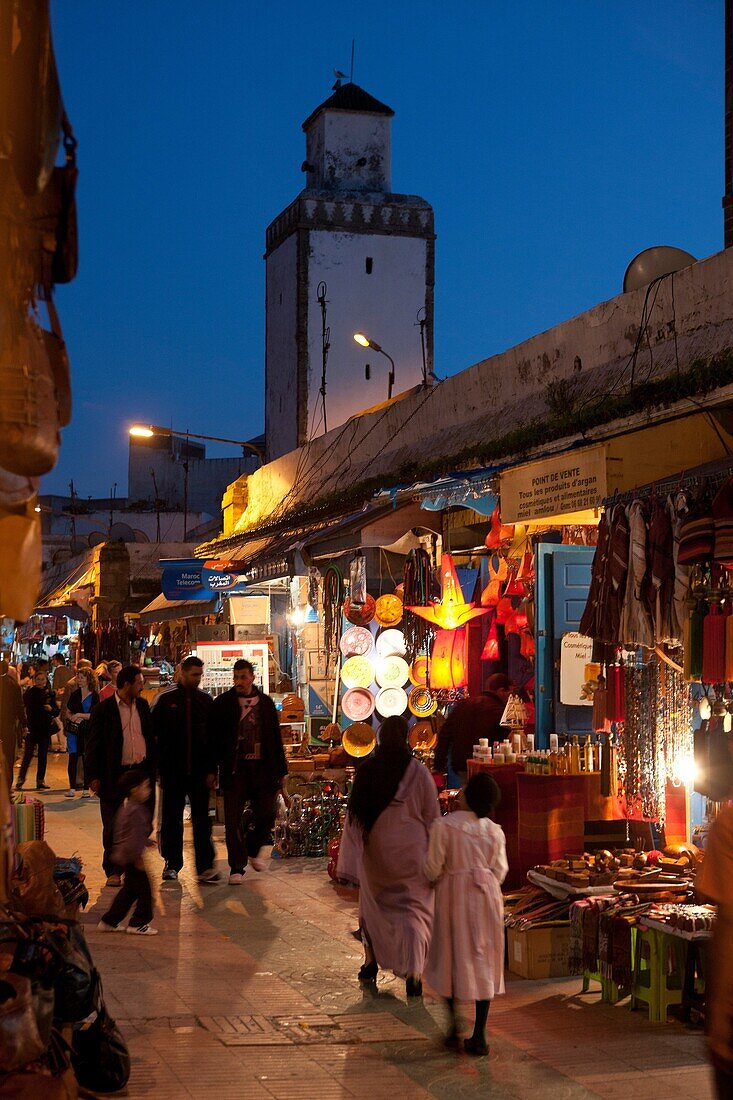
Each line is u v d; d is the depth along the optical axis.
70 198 2.41
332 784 13.02
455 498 11.27
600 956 6.88
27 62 2.18
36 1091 3.76
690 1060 5.94
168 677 25.70
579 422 9.69
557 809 8.14
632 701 7.98
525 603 11.32
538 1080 5.66
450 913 6.18
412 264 49.41
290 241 49.12
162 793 10.97
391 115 51.09
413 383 49.22
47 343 2.45
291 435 48.56
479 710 10.66
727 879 3.96
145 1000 7.01
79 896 6.04
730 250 9.17
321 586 16.11
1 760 2.60
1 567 2.41
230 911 9.59
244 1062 5.93
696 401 8.26
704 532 6.70
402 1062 5.95
